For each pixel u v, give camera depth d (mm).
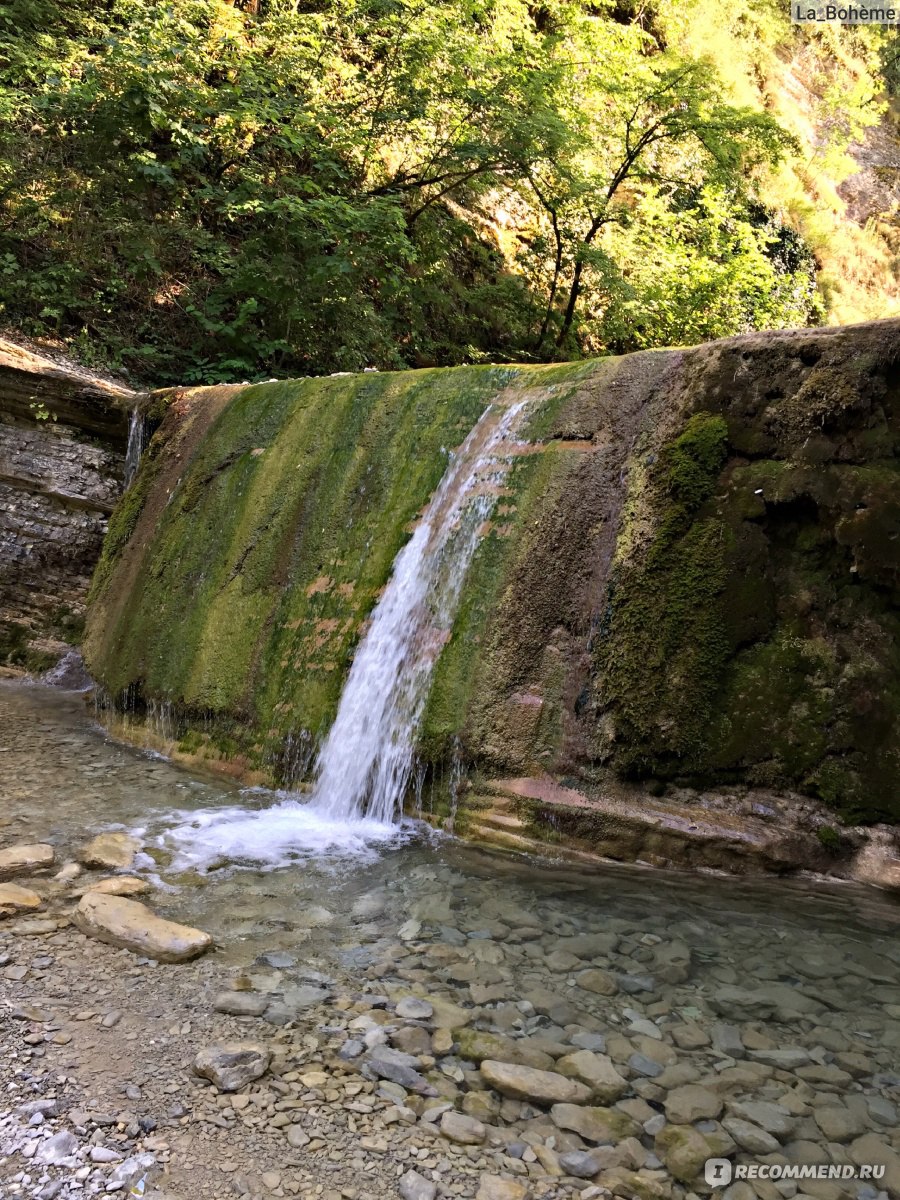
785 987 2801
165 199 9797
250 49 10227
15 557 7832
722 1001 2713
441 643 4457
